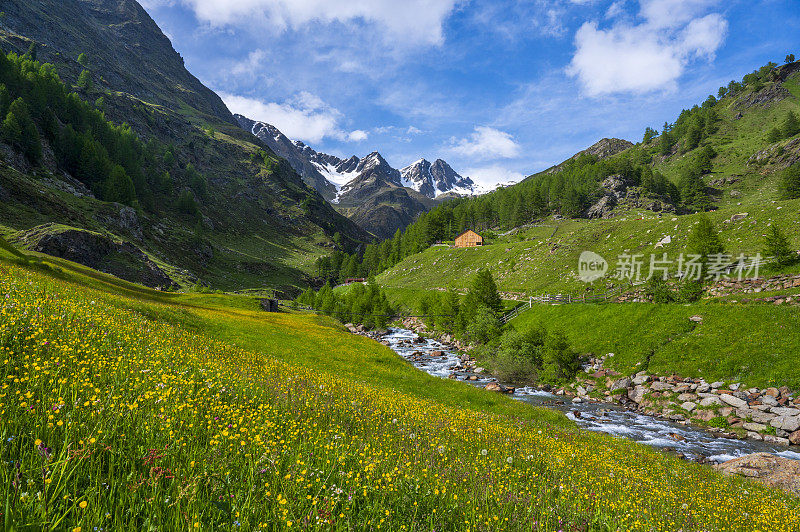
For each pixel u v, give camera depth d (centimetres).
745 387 3491
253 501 459
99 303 1947
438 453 997
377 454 809
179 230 19138
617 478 1248
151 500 396
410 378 3338
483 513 639
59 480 356
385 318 10081
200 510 409
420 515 577
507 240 16388
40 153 13738
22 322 917
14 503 317
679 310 4834
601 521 726
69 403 541
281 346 3466
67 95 18800
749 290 5500
